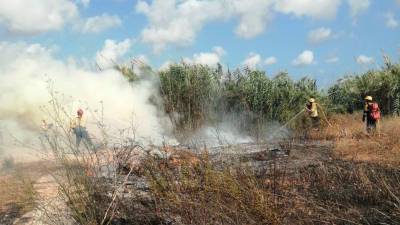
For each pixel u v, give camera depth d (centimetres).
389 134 1511
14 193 790
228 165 747
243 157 841
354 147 1292
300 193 798
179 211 699
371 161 1099
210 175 703
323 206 745
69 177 721
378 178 862
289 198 741
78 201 695
